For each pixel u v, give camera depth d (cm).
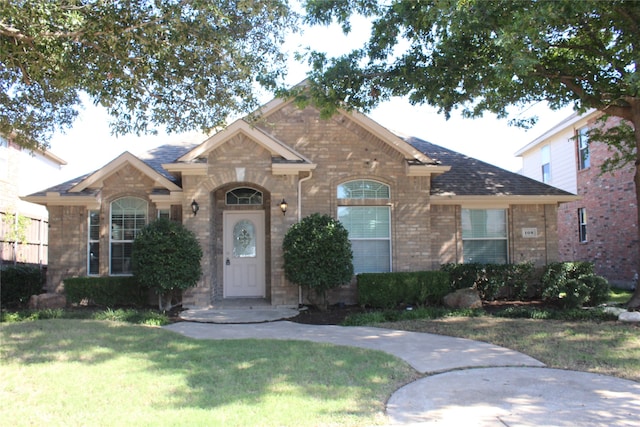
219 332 973
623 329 940
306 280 1180
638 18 991
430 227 1457
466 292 1260
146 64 948
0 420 470
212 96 1055
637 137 1154
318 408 507
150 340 853
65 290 1269
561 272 1359
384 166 1371
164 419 470
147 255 1175
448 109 1180
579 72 1178
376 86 1114
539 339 871
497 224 1509
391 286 1248
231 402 523
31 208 2220
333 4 1061
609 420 492
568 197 1473
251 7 926
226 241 1417
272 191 1294
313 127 1370
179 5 865
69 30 829
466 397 566
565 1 831
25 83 1101
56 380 603
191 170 1273
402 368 684
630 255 1802
